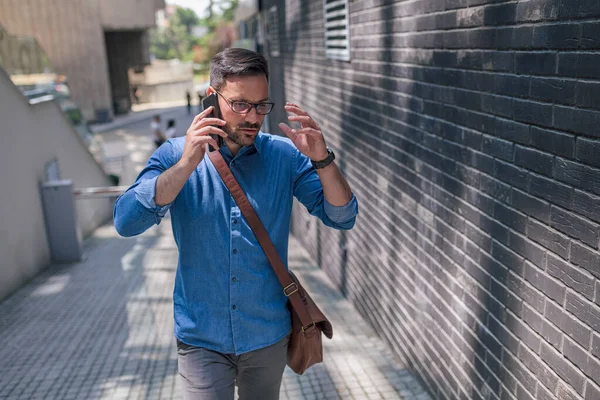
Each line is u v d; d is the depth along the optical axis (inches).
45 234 319.3
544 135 91.5
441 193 135.3
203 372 81.4
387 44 168.4
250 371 85.0
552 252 91.1
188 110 1298.0
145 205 71.7
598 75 77.6
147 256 333.1
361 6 192.1
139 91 1641.2
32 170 314.8
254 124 73.6
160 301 241.6
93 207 455.8
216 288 80.0
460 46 120.6
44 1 1038.4
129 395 155.0
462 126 122.0
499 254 108.7
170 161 78.3
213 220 78.7
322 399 149.3
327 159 74.8
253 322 81.4
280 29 381.1
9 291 264.8
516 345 103.7
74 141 416.2
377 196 187.6
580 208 83.2
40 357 185.5
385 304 184.7
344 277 241.3
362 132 200.8
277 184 80.7
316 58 270.4
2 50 330.6
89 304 242.7
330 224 82.3
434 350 144.2
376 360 174.2
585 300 83.1
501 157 106.0
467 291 123.6
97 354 185.5
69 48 1063.0
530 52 94.3
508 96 102.3
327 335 87.0
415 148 151.0
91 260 332.2
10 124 289.3
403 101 157.9
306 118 72.9
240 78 71.6
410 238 158.7
